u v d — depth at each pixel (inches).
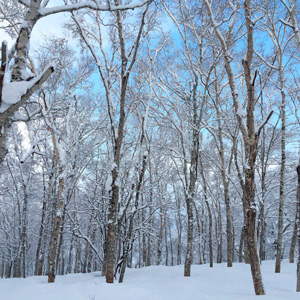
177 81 559.5
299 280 279.1
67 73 491.5
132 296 251.9
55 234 369.1
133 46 372.5
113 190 338.3
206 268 530.0
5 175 786.8
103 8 171.0
